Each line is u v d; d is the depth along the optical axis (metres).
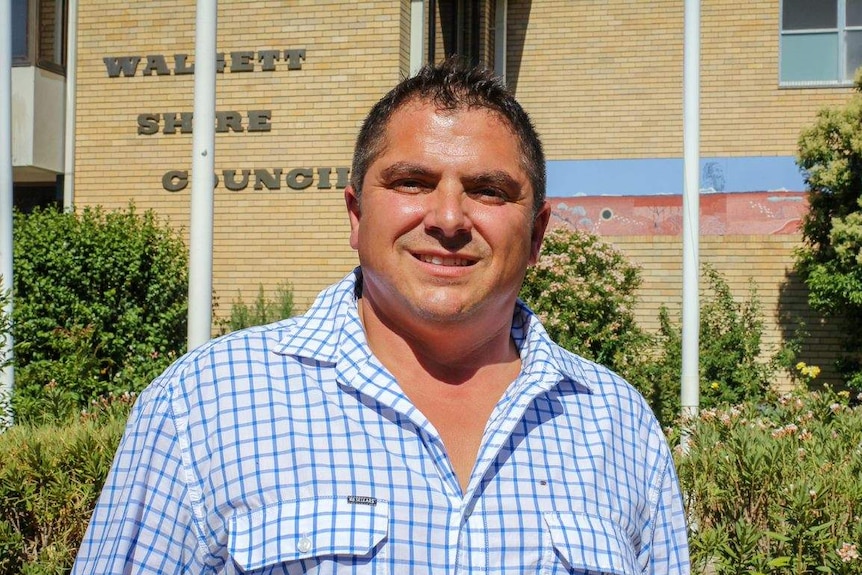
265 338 1.95
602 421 2.08
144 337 9.20
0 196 6.96
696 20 6.81
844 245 10.03
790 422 5.29
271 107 10.42
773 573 4.01
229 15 10.52
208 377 1.88
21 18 10.65
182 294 9.59
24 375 6.89
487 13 11.84
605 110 12.17
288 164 10.38
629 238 11.70
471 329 1.97
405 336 2.03
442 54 11.46
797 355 11.16
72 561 4.02
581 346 8.55
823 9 11.73
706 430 4.93
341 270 10.24
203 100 5.89
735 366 10.31
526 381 2.01
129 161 10.80
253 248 10.43
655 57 12.09
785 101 11.73
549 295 8.71
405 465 1.82
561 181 12.14
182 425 1.85
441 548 1.79
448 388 2.03
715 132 11.85
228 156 10.52
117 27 10.87
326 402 1.86
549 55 12.34
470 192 1.97
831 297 10.30
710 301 11.12
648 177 11.95
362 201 2.03
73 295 8.93
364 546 1.73
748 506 4.26
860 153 10.07
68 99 10.93
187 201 10.65
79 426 4.66
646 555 2.10
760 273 11.39
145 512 1.82
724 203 11.63
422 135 1.96
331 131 10.28
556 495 1.92
